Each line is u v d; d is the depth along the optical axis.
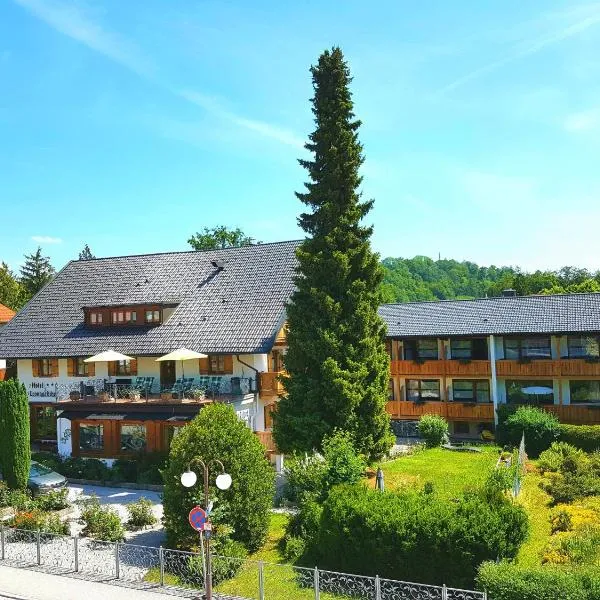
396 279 119.19
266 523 19.77
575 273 101.38
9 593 16.30
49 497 23.88
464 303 43.66
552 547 17.44
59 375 34.59
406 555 16.03
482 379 40.53
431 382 42.19
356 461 21.03
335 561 17.30
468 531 15.57
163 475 19.52
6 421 25.39
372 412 25.28
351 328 25.23
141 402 29.58
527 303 40.78
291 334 26.02
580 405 36.09
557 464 26.59
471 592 13.84
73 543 19.92
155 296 35.72
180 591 16.25
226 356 30.86
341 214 25.75
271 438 29.33
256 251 36.88
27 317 37.81
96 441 31.38
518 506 17.20
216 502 18.45
